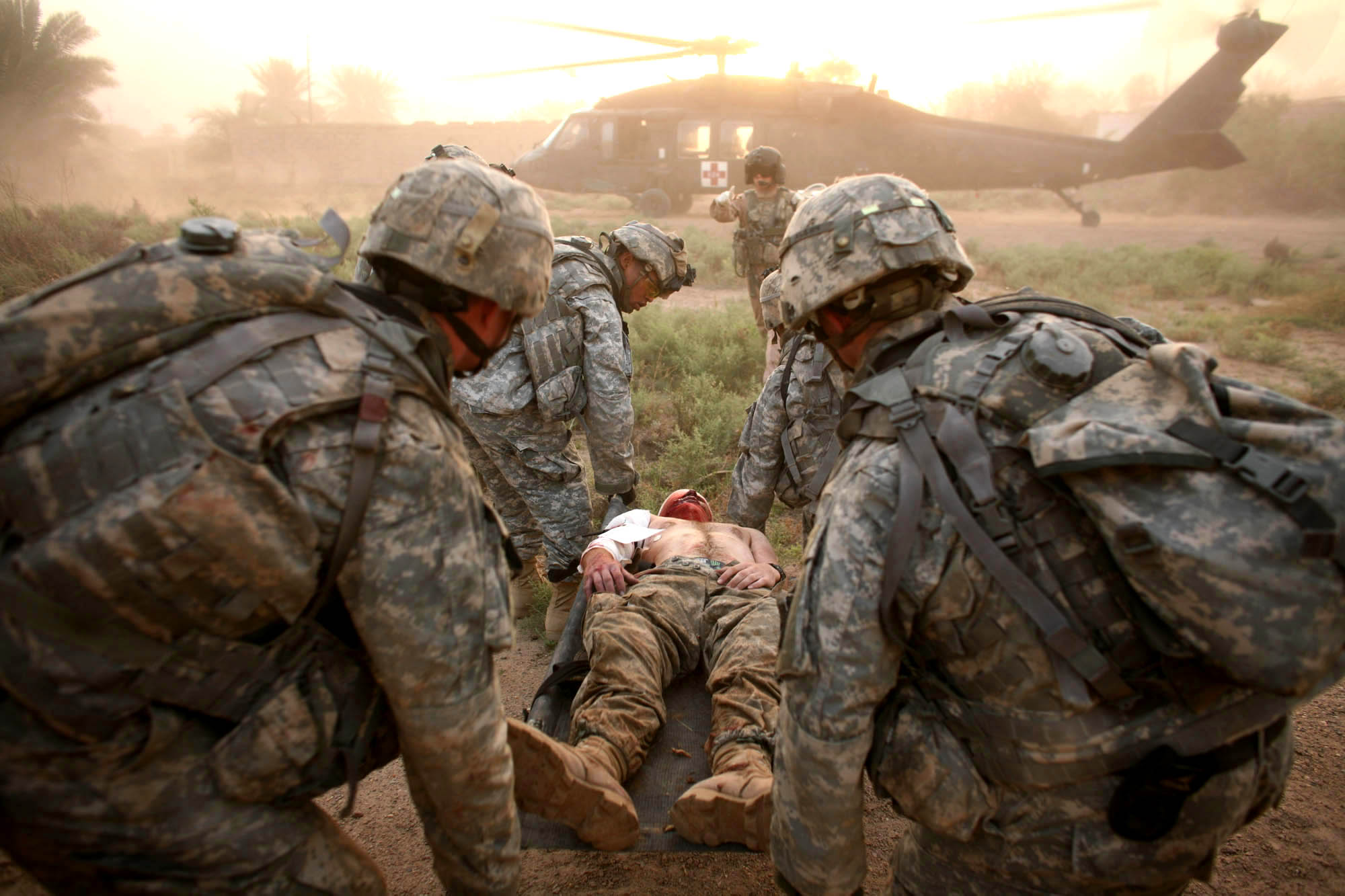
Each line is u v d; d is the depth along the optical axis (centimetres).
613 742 217
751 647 244
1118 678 118
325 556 114
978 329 138
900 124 1767
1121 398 121
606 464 328
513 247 136
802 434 286
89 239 1083
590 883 216
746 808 189
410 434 119
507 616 132
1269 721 123
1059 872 130
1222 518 106
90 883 116
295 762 121
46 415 107
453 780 130
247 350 111
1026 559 120
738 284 1212
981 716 129
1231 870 222
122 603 102
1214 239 1648
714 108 1791
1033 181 1866
